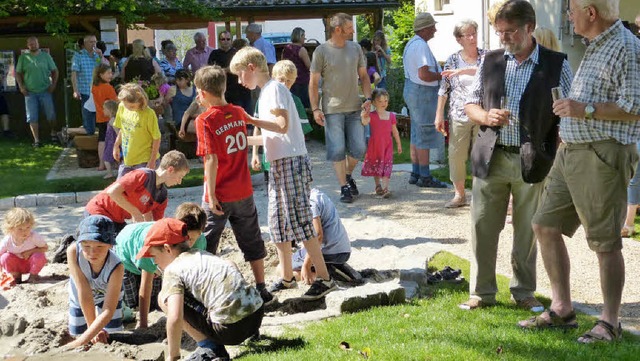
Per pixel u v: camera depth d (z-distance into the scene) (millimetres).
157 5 18312
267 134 6691
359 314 6113
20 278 7766
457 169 9852
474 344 5242
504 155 5926
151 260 6023
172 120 16000
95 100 13898
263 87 6754
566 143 5379
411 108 11258
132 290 6691
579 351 5043
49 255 8648
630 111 5062
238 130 6512
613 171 5199
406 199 10680
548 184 5590
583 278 7004
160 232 5379
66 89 18266
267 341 5645
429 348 5145
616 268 5316
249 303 5242
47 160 15508
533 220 5645
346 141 10547
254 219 6668
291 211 6691
